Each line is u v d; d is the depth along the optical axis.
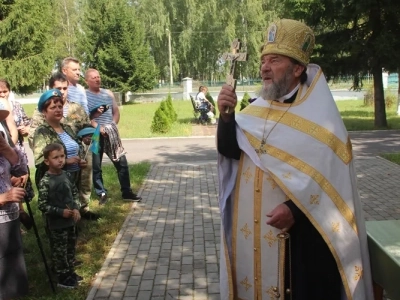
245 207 2.47
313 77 2.41
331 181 2.21
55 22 29.73
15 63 24.78
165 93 37.62
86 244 5.36
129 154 12.23
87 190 6.05
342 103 28.22
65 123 5.21
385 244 2.41
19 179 3.73
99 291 4.19
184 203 7.13
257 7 40.91
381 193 7.32
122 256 5.01
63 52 38.38
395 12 13.91
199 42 43.97
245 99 16.39
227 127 2.44
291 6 16.20
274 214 2.23
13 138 4.97
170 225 6.06
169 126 16.27
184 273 4.54
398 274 2.18
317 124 2.27
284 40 2.32
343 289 2.33
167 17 43.59
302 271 2.31
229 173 2.59
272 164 2.31
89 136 5.51
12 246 3.58
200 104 18.75
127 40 34.81
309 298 2.31
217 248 5.18
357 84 16.23
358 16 14.63
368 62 15.05
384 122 16.00
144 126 18.44
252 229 2.44
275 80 2.35
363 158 10.47
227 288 2.54
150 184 8.50
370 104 25.27
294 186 2.21
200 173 9.43
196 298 4.02
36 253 4.99
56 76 5.43
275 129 2.36
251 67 40.16
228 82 2.38
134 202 7.13
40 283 4.33
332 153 2.23
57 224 4.13
